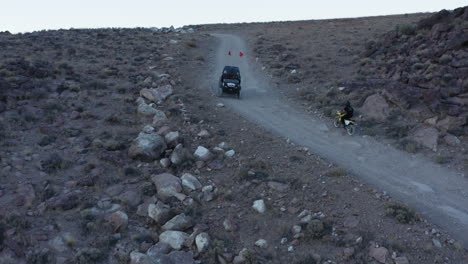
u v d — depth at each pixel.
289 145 16.34
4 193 10.91
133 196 11.52
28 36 39.69
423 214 10.80
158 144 14.42
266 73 34.38
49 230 9.64
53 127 15.98
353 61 34.50
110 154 13.93
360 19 68.75
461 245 9.27
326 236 9.74
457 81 20.66
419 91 20.17
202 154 14.39
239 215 11.01
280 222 10.58
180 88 25.67
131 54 35.56
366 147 16.64
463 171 13.62
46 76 23.16
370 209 10.97
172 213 10.68
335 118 20.33
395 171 14.03
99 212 10.66
